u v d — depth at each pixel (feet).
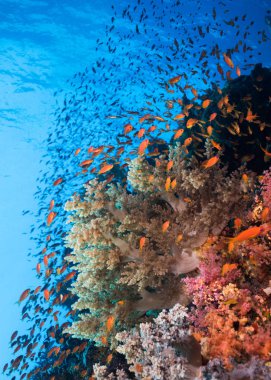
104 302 13.98
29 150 109.19
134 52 101.76
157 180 14.15
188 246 13.23
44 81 102.99
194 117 31.60
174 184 13.71
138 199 15.34
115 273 14.25
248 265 12.51
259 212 13.89
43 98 104.63
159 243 13.48
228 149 25.76
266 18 73.61
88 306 13.99
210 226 13.30
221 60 90.89
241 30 94.27
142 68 98.53
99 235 13.32
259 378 7.91
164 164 14.61
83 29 100.01
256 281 12.39
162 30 98.58
